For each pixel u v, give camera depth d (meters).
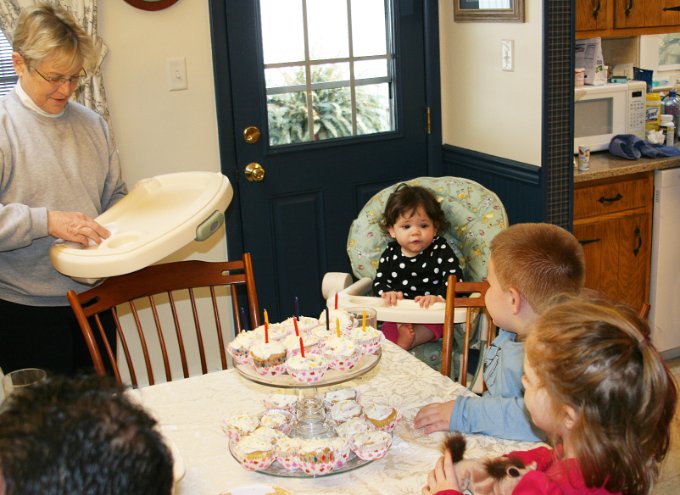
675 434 2.55
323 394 1.67
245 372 1.54
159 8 2.98
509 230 1.71
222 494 1.28
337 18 3.33
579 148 3.25
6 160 2.10
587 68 3.47
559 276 1.60
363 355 1.61
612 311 1.09
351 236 2.87
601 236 3.34
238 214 3.33
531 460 1.35
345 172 3.48
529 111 3.06
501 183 3.30
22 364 2.30
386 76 3.49
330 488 1.38
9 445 0.67
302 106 3.36
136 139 3.08
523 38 3.01
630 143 3.41
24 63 2.08
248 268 2.22
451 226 2.75
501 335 1.81
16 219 2.01
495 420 1.52
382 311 2.30
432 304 2.31
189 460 1.49
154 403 1.73
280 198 3.39
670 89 3.81
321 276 3.54
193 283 2.21
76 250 2.00
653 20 3.42
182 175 2.39
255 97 3.24
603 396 1.01
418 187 2.73
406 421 1.59
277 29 3.23
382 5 3.40
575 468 1.11
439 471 1.29
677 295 3.53
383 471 1.42
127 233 2.10
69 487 0.67
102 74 2.96
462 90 3.44
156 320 2.18
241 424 1.52
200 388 1.79
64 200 2.21
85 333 1.98
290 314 3.52
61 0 2.77
